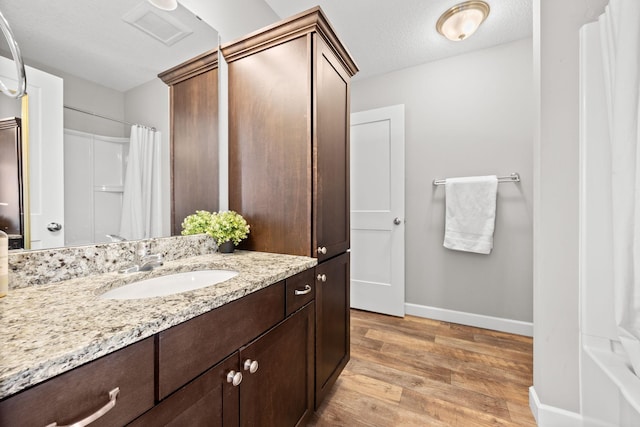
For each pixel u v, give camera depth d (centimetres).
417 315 232
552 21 112
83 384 40
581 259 104
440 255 222
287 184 120
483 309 209
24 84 70
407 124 232
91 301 60
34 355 37
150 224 108
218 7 135
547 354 114
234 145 133
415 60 220
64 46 83
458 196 206
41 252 73
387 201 234
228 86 134
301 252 117
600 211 100
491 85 203
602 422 97
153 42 108
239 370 71
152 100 109
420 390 137
